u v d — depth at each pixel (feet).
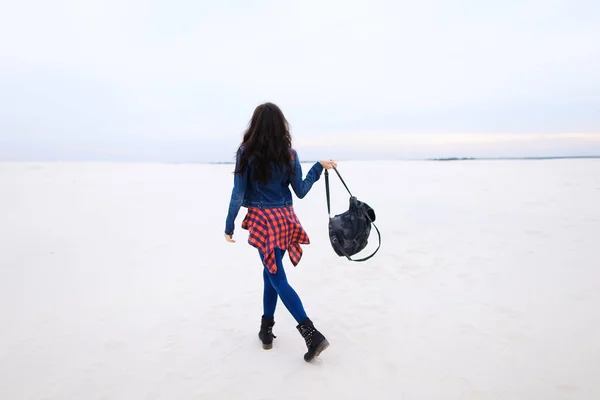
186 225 21.36
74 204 27.55
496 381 7.32
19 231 20.33
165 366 8.48
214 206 26.48
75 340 9.76
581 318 9.34
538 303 10.24
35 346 9.52
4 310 11.55
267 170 7.77
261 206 8.09
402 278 12.58
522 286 11.31
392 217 19.95
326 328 9.72
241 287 12.80
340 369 7.97
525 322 9.36
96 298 12.31
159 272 14.47
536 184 27.32
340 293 11.78
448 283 11.94
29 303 12.00
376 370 7.87
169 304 11.73
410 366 7.95
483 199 22.75
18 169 57.88
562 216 17.92
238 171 7.86
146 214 24.18
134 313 11.20
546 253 13.64
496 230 16.67
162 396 7.45
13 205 27.22
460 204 21.79
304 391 7.32
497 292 11.07
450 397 6.97
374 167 48.88
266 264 7.87
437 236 16.52
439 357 8.21
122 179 43.86
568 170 36.94
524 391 7.00
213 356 8.78
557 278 11.61
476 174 36.04
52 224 21.76
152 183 39.42
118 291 12.83
